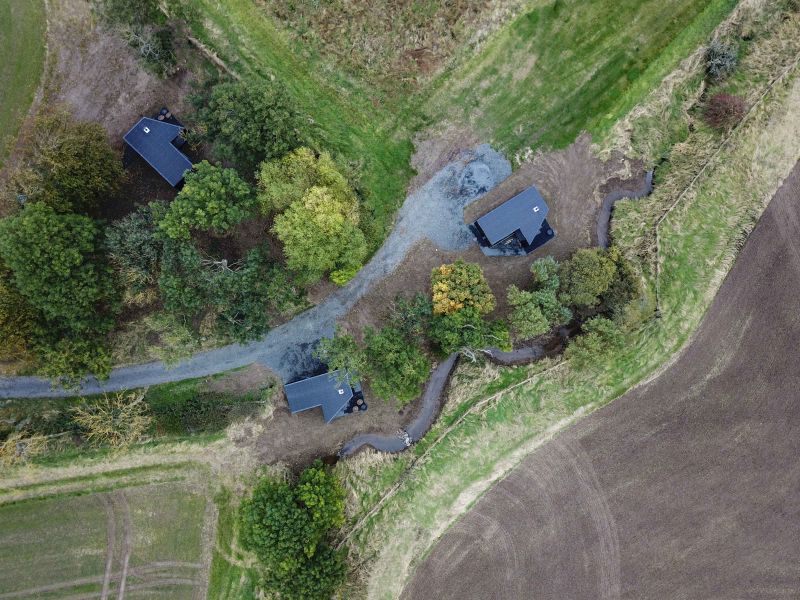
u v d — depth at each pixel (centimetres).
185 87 4894
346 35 4919
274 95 4294
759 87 4997
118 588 4838
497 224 4806
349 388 4788
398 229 5034
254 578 4841
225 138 4472
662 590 4856
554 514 4881
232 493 4909
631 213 5025
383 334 4494
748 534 4878
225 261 4375
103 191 4469
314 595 4200
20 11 4778
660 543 4878
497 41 4969
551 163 5031
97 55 4834
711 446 4928
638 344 4975
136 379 4912
